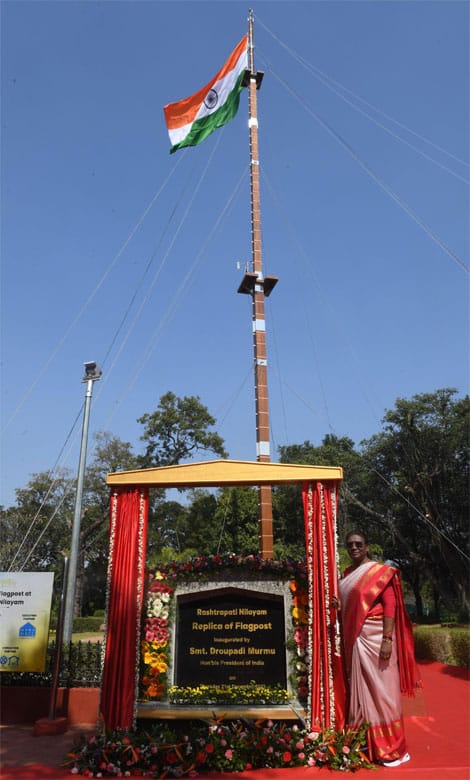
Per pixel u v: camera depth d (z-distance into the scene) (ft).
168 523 153.07
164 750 20.30
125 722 22.12
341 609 23.26
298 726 22.17
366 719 21.30
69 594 41.09
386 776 19.24
